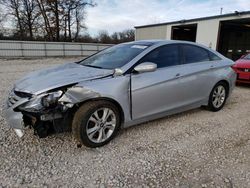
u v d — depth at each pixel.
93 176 2.13
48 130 2.45
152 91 3.02
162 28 20.38
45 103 2.36
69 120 2.54
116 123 2.79
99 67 3.07
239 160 2.46
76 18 35.19
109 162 2.37
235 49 22.69
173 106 3.38
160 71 3.12
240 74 6.28
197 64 3.67
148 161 2.41
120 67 2.84
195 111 4.14
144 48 3.18
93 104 2.54
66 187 1.97
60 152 2.54
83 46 24.66
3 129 3.08
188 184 2.04
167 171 2.24
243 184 2.06
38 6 32.16
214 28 16.16
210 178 2.14
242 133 3.18
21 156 2.43
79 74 2.75
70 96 2.41
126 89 2.77
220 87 4.12
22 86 2.61
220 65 4.04
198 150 2.67
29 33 33.22
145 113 3.05
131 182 2.06
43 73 2.97
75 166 2.28
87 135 2.55
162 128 3.30
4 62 15.83
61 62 16.69
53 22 32.62
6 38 31.34
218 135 3.10
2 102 4.43
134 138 2.95
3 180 2.02
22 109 2.40
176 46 3.47
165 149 2.68
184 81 3.41
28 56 21.41
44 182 2.02
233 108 4.39
